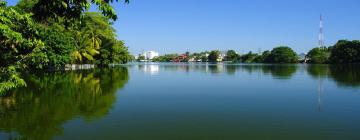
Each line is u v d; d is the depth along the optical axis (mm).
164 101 24953
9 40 11836
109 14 8297
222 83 42156
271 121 17703
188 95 28828
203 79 49656
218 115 19344
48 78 43469
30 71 49281
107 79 46562
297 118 18500
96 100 24766
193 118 18406
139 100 25328
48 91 29266
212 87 36531
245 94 29766
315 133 15102
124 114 19297
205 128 16047
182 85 38750
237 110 21062
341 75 58000
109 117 18375
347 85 38406
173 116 18859
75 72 62000
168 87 36250
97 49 86688
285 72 71250
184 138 14227
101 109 20953
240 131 15461
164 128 15977
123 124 16672
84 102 23531
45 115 18547
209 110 21031
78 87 33531
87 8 8281
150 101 24922
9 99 24078
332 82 42938
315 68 95438
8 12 10773
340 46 140500
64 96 26328
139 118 18219
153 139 14055
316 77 52969
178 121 17531
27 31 12148
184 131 15406
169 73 67688
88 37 79688
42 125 16250
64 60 50750
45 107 21047
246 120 17906
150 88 34906
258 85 39094
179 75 60281
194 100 25656
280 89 34438
